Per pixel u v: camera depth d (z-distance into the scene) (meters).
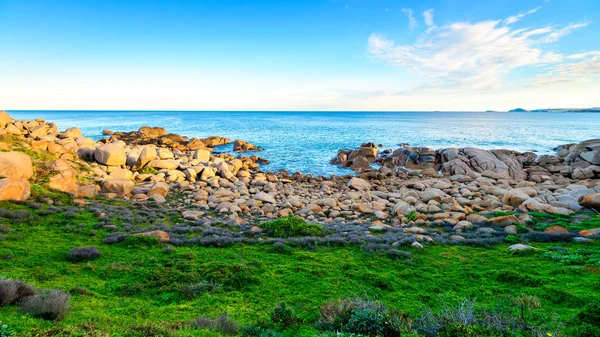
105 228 16.17
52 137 35.12
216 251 14.30
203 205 24.83
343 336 6.45
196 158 46.75
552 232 16.53
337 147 69.62
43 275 10.26
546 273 11.82
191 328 7.39
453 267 12.84
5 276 9.68
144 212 20.80
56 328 6.18
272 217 23.38
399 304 9.63
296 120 190.38
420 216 22.16
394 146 70.19
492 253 14.49
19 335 5.66
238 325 7.92
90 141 39.38
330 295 10.24
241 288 10.68
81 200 21.30
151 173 34.78
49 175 22.77
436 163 46.66
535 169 44.16
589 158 41.97
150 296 9.73
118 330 6.82
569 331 7.30
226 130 112.81
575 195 25.97
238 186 32.84
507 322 7.59
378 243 16.19
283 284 11.09
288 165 51.56
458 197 28.33
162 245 14.48
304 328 7.89
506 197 25.55
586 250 13.73
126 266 11.68
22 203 17.91
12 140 28.38
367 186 35.44
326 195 31.33
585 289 10.20
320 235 17.97
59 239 14.02
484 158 44.22
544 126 130.62
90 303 8.59
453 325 7.07
